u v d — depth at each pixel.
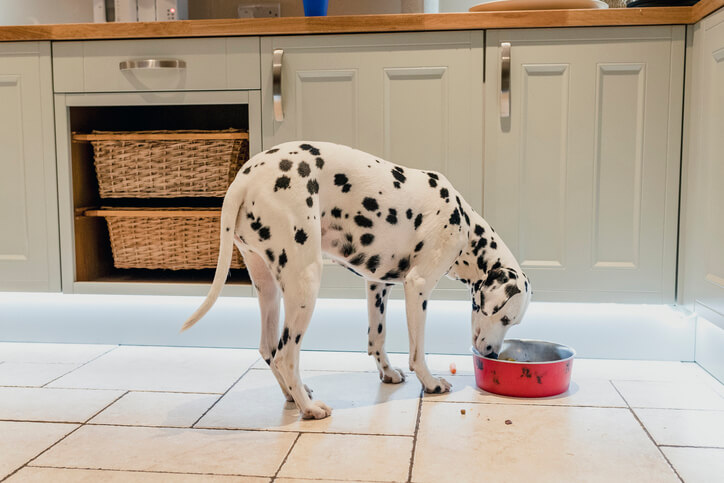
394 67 2.04
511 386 1.76
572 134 2.02
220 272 1.51
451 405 1.70
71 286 2.21
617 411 1.65
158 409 1.68
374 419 1.60
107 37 2.10
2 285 2.22
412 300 1.72
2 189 2.20
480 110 2.04
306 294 1.52
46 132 2.16
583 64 2.00
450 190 1.74
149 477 1.29
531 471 1.31
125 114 2.62
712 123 1.82
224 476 1.29
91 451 1.42
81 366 2.07
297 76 2.07
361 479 1.28
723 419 1.60
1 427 1.56
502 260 1.79
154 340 2.32
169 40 2.10
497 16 1.98
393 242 1.66
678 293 2.04
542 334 2.21
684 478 1.28
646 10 1.96
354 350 2.25
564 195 2.04
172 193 2.20
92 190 2.36
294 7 2.69
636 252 2.04
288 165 1.52
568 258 2.06
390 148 2.07
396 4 2.64
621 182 2.03
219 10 2.70
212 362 2.12
